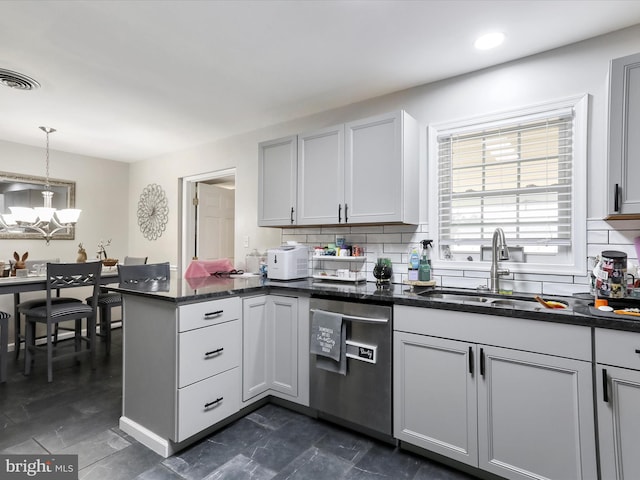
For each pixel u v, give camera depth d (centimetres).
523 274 213
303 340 227
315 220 264
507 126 220
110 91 258
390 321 192
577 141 198
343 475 173
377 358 195
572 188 200
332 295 214
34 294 394
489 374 163
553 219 208
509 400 158
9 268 344
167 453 185
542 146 212
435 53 209
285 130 326
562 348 147
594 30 187
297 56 213
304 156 271
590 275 192
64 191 419
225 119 318
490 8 169
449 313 173
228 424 219
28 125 330
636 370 133
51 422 220
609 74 161
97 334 391
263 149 297
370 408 199
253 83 247
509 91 219
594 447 141
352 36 192
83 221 436
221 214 465
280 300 238
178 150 419
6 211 373
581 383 143
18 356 343
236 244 365
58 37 190
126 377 211
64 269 298
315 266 303
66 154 423
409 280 235
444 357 175
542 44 200
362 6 168
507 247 211
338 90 260
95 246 446
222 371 207
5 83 243
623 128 158
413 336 184
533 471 153
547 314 148
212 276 311
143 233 461
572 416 145
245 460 183
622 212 158
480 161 231
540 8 169
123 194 477
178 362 183
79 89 254
